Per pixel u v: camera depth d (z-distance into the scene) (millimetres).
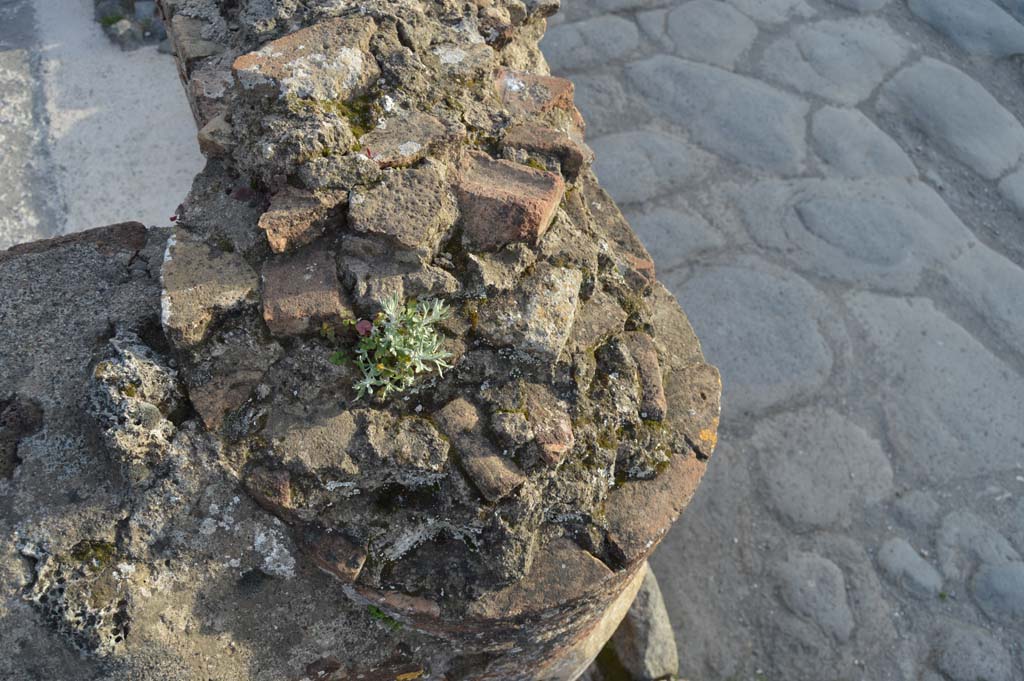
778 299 2695
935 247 2824
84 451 1564
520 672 1722
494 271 1647
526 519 1581
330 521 1562
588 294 1693
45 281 1669
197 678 1543
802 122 3018
